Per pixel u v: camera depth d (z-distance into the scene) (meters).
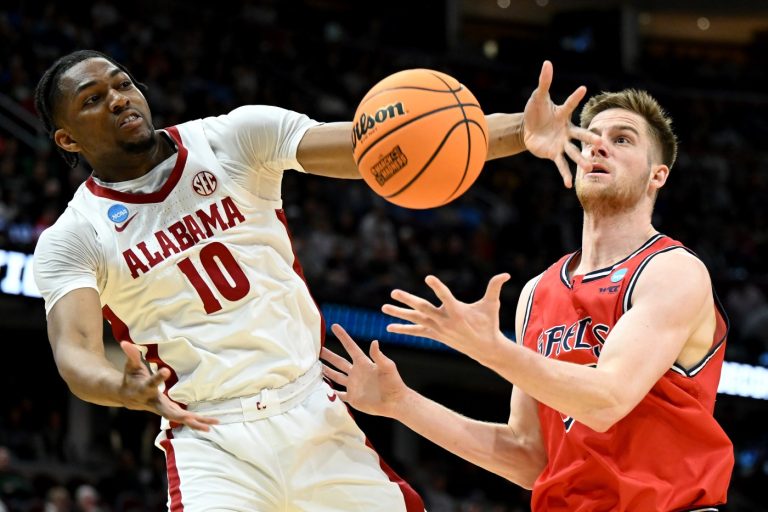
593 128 3.70
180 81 17.36
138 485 11.62
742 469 15.92
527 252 16.78
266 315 3.55
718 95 25.11
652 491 3.36
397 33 24.66
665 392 3.44
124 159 3.59
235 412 3.51
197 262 3.54
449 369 14.91
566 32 27.16
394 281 14.05
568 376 3.11
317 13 23.53
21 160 13.59
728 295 16.36
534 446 3.82
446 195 3.23
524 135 3.29
